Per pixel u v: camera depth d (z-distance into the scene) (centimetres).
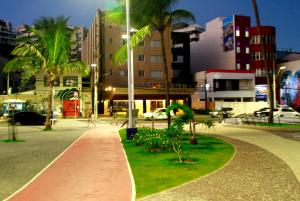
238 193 730
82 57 11906
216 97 7256
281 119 3606
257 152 1358
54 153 1486
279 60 7944
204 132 2441
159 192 761
